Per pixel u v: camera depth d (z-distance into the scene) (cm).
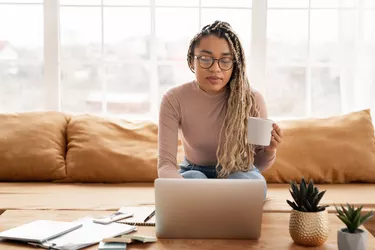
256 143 240
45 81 374
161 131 283
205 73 266
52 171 338
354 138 345
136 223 236
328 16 371
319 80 376
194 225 218
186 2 371
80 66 377
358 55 363
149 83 378
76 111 378
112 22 373
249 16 373
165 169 273
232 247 209
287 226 236
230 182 216
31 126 349
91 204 286
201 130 283
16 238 210
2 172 338
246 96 281
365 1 360
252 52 373
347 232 201
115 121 357
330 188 325
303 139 344
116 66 377
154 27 373
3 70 377
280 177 337
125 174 339
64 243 206
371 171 337
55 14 369
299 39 374
